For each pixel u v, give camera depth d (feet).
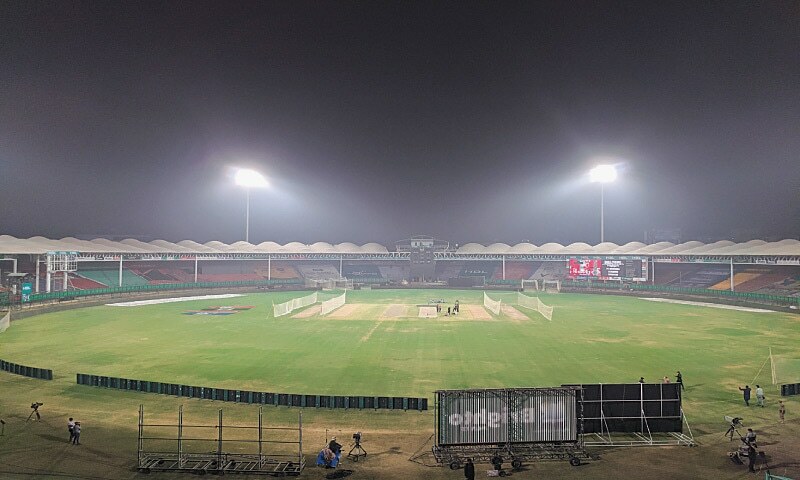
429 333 171.53
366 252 422.00
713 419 90.53
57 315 212.84
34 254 266.77
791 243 287.07
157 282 354.33
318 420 90.07
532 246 411.95
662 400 81.92
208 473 69.51
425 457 74.79
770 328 182.39
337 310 234.58
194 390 101.55
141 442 78.54
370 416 92.07
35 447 76.74
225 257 374.43
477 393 76.23
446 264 460.96
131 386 105.60
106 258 296.71
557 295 314.14
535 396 77.10
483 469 70.44
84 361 130.00
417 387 108.17
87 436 81.41
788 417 91.40
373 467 71.46
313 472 69.92
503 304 263.08
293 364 127.44
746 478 67.62
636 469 70.44
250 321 198.49
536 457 74.02
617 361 130.41
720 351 142.72
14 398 100.27
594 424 80.69
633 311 230.89
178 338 161.58
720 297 282.97
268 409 95.45
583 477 67.87
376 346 149.38
